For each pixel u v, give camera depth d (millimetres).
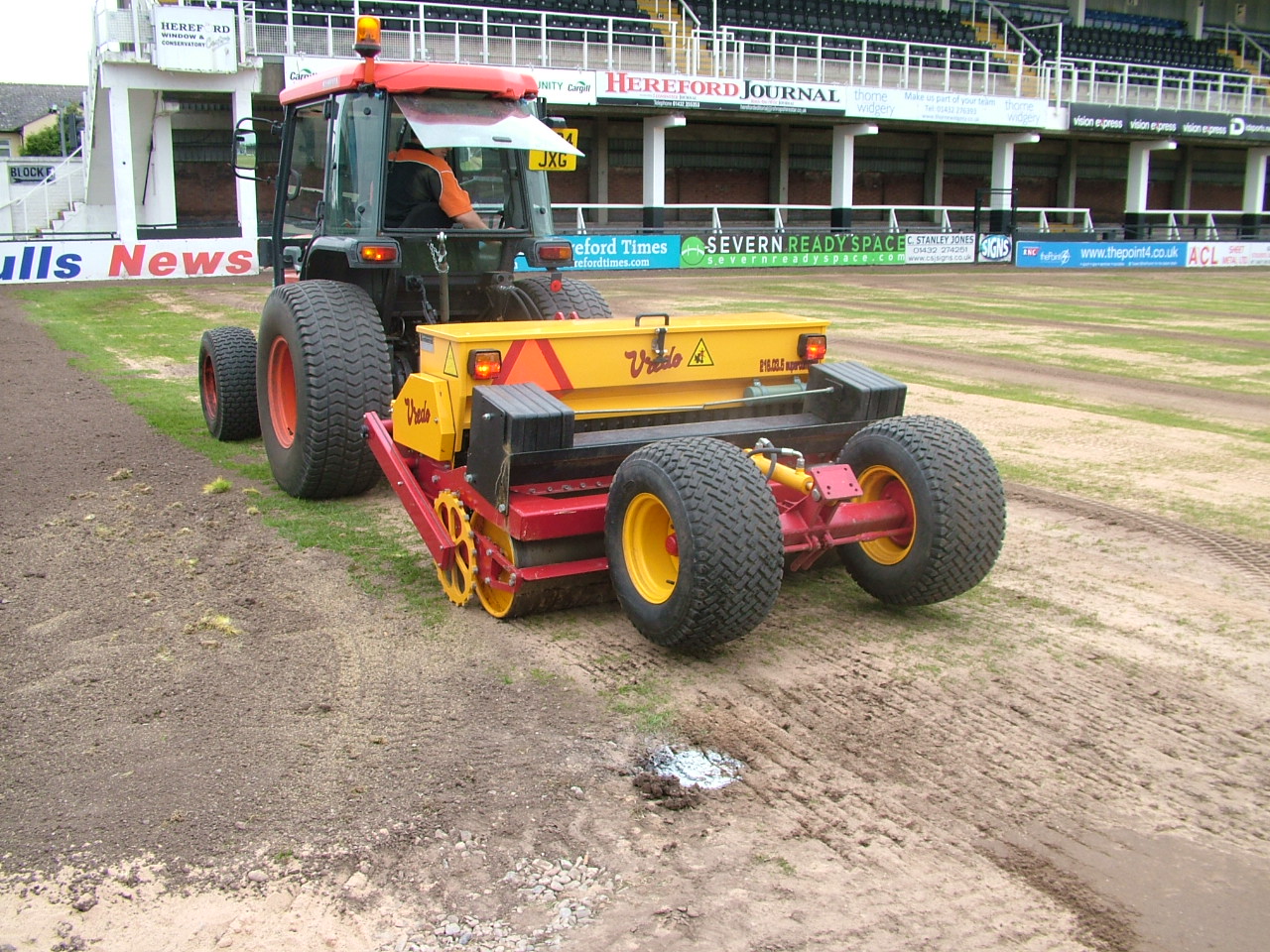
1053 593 5031
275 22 25953
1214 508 6441
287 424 6402
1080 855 3035
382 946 2654
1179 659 4301
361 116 5887
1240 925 2752
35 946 2645
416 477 5133
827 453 5109
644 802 3264
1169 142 37125
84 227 26125
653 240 27359
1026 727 3738
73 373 10914
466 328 4711
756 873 2936
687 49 28984
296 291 6031
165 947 2650
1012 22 40688
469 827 3129
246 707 3826
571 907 2793
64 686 3982
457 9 27094
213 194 27781
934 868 2965
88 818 3156
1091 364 12125
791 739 3637
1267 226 41594
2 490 6594
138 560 5332
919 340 14086
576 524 4305
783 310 17328
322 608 4750
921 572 4406
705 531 3805
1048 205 40531
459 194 6117
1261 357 12727
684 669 4148
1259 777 3439
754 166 34688
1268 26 49031
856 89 30344
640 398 4809
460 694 3936
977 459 4406
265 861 2971
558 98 26562
